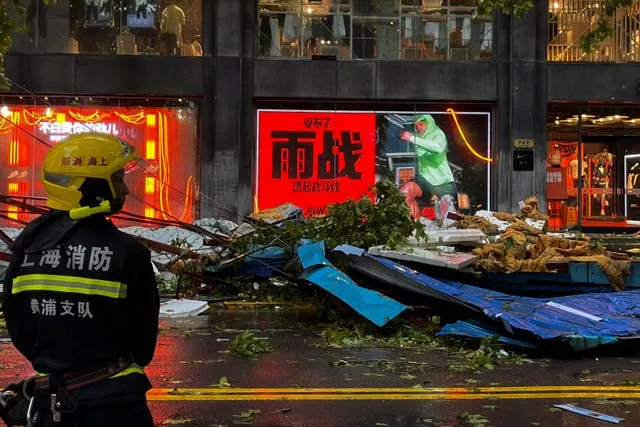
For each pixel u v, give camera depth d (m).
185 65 16.84
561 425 4.74
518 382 5.92
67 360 2.46
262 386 5.73
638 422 4.81
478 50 17.39
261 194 17.00
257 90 16.95
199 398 5.36
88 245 2.48
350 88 16.97
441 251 9.04
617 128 17.83
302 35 17.27
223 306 10.16
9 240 9.48
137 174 16.81
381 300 7.88
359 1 17.33
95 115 16.91
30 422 2.48
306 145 17.11
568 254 9.31
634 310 7.89
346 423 4.76
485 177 17.25
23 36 16.80
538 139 17.12
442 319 8.30
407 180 17.20
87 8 17.02
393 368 6.39
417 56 17.41
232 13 16.86
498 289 8.85
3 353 6.92
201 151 16.95
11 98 16.70
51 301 2.46
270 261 10.39
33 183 16.70
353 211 9.69
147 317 2.58
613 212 18.05
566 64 17.25
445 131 17.22
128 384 2.52
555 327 7.10
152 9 17.09
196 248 12.13
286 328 8.52
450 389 5.66
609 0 10.00
